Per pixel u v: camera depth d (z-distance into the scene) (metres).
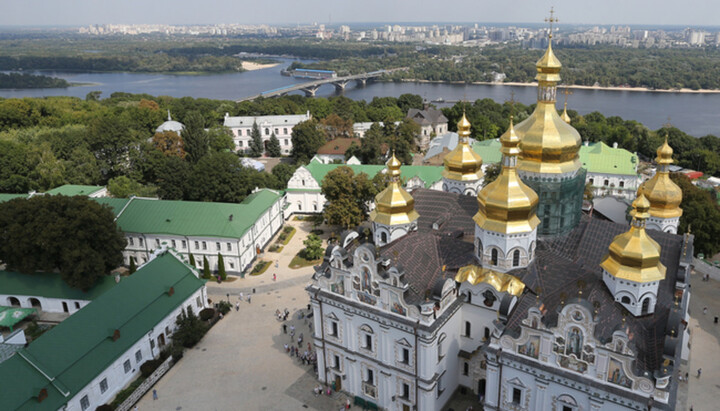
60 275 90.69
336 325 67.19
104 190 134.12
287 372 74.06
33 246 86.31
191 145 164.25
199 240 104.81
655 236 66.69
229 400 68.75
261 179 143.25
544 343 50.53
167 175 141.25
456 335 64.69
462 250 66.62
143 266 83.62
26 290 89.50
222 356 77.88
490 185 61.09
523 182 65.81
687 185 103.50
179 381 72.56
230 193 133.00
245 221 108.38
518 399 54.72
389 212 72.38
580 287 54.75
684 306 59.53
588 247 65.25
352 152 179.50
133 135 162.75
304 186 139.75
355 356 66.19
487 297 61.66
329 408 67.12
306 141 188.00
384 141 185.62
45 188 140.88
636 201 52.84
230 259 104.25
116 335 70.56
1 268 100.31
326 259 66.75
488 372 55.19
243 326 85.75
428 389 60.16
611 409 47.91
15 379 59.91
